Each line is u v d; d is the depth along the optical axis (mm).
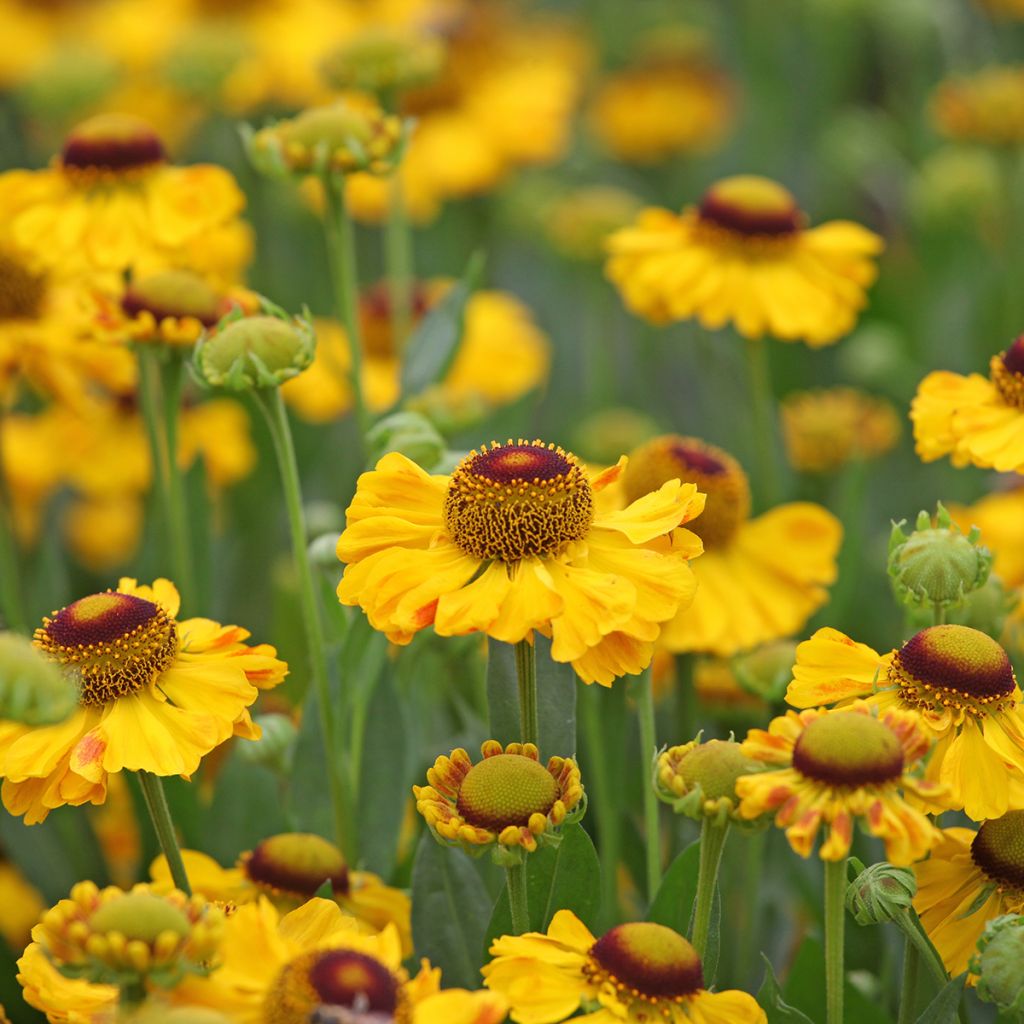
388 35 1054
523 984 752
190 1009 707
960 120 1366
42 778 791
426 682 934
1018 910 785
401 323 1084
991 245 1333
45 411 1108
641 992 752
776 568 939
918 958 790
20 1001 860
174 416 930
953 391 866
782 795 745
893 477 1238
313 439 1131
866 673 792
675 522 787
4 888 935
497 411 1072
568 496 786
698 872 787
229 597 1055
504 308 1262
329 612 889
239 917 733
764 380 1024
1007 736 784
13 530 997
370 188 1326
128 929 729
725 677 931
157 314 925
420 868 814
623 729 859
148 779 795
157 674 799
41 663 742
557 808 763
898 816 741
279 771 884
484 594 776
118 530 1209
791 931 898
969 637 788
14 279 1009
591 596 773
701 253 1017
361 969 719
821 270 1018
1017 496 991
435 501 795
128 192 981
